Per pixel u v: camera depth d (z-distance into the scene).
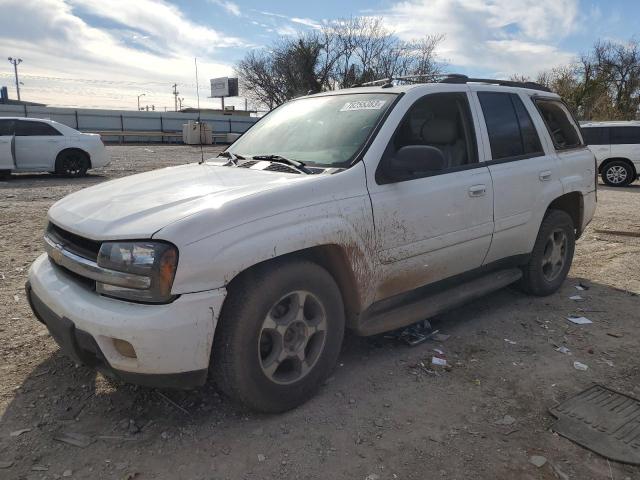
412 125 3.61
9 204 9.48
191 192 2.90
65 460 2.53
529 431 2.82
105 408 2.96
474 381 3.34
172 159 21.84
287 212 2.77
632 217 9.35
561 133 5.13
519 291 5.00
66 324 2.62
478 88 4.19
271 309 2.75
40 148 13.71
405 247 3.38
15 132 13.51
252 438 2.72
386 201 3.23
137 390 3.14
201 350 2.52
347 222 3.01
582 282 5.39
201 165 3.88
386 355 3.68
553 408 3.03
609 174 15.22
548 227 4.67
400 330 4.05
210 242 2.50
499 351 3.78
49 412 2.90
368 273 3.19
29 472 2.44
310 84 46.53
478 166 3.95
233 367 2.66
